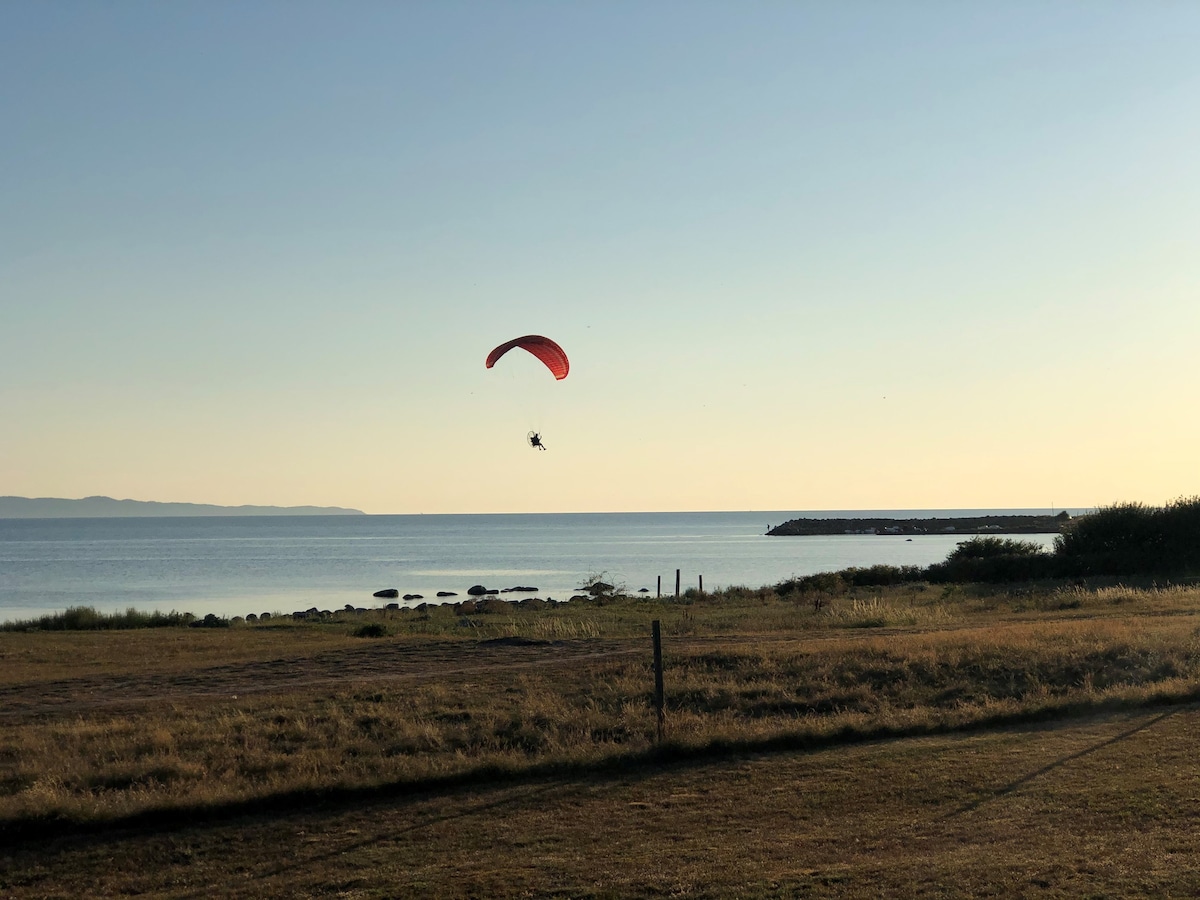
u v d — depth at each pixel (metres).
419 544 192.88
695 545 169.38
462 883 10.48
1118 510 57.16
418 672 24.48
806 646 24.62
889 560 117.38
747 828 12.05
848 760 14.91
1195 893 8.79
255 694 22.19
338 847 12.17
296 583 94.56
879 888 9.48
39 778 15.20
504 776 14.96
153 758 16.17
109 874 11.64
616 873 10.54
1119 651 22.03
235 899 10.54
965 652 22.66
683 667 22.94
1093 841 10.50
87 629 43.81
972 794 12.79
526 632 34.62
